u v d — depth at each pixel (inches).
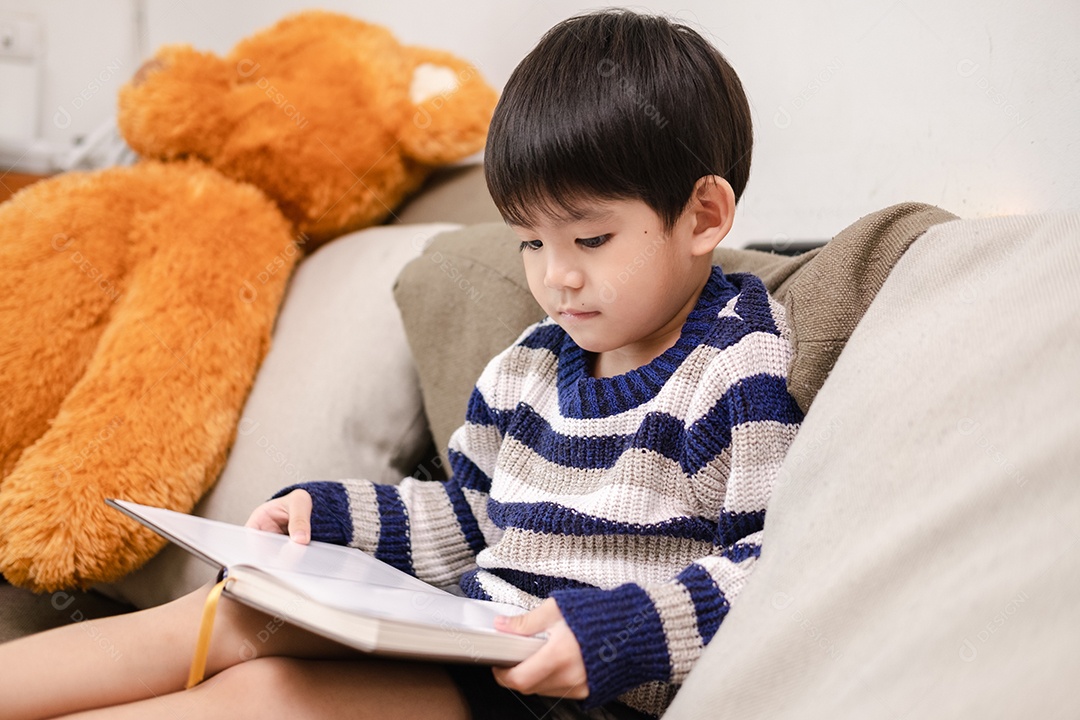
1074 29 33.6
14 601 38.8
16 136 92.8
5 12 91.9
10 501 36.9
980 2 36.6
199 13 86.4
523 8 58.9
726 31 47.4
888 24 40.2
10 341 40.4
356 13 72.5
